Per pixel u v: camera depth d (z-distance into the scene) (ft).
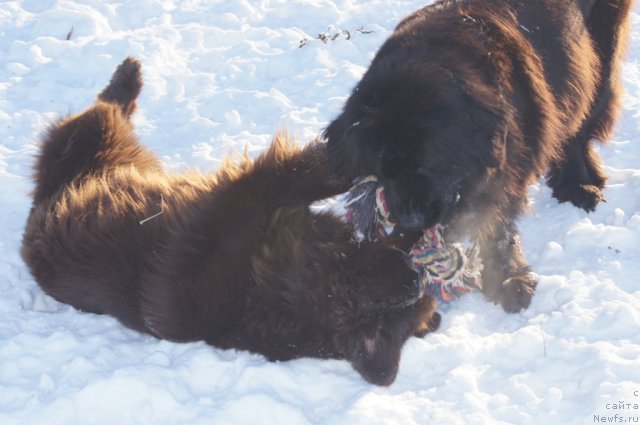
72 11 15.12
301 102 13.80
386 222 10.22
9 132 13.26
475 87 9.99
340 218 10.71
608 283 11.07
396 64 10.10
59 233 11.04
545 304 11.14
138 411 10.00
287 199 10.75
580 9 11.65
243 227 10.66
